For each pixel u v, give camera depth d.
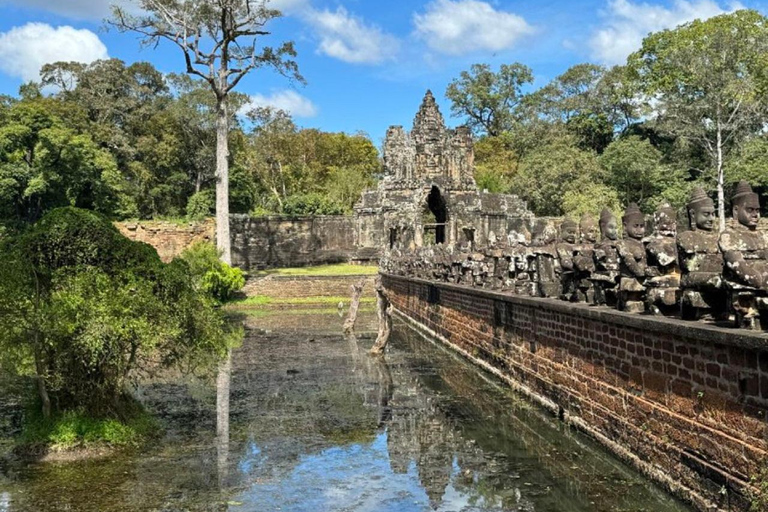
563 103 78.00
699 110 54.31
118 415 12.59
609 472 10.29
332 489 10.12
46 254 11.52
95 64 70.31
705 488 8.13
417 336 29.11
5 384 17.69
